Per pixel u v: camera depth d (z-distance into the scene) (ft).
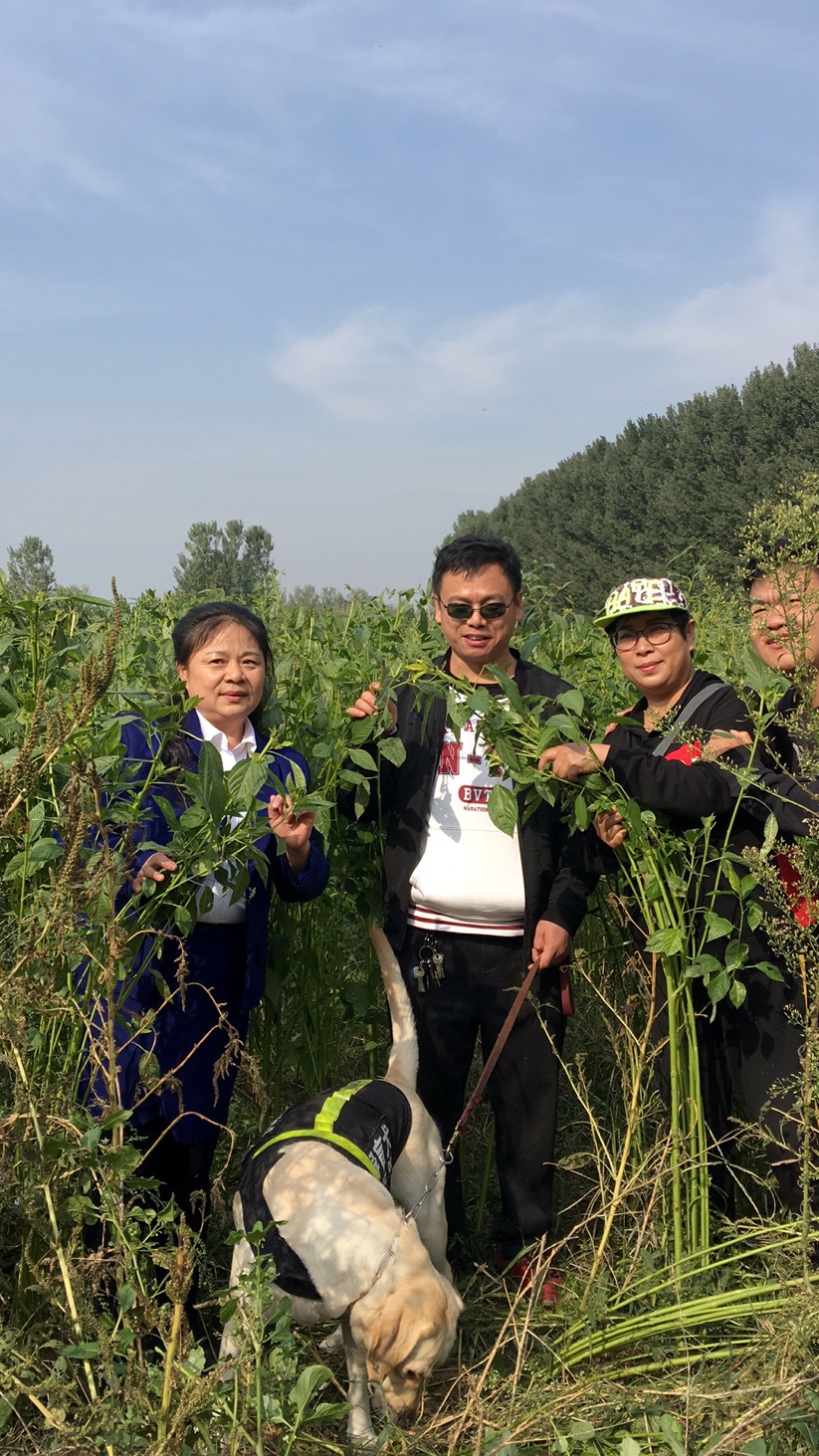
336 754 12.16
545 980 12.50
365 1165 9.86
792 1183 11.02
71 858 8.14
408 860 12.51
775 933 10.23
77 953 8.98
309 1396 7.57
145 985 10.46
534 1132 12.53
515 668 12.94
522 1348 9.77
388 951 12.08
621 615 12.05
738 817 11.27
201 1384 7.13
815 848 10.11
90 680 7.78
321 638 16.75
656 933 11.06
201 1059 10.90
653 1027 12.22
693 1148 11.25
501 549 12.46
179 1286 7.44
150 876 9.89
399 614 17.46
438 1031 12.69
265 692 12.17
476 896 12.28
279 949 12.96
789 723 10.51
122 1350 7.95
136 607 17.94
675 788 10.69
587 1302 10.51
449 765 12.46
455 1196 13.14
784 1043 10.98
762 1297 10.41
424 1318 8.98
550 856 12.42
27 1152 8.03
